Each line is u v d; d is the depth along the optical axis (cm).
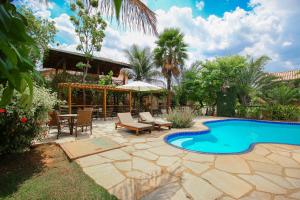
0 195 258
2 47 59
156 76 1881
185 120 857
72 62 1552
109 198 252
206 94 1496
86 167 355
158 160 395
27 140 414
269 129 1077
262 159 409
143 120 806
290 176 324
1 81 72
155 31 168
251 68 1559
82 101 1372
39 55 87
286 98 1388
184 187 282
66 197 254
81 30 1290
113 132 699
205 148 649
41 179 305
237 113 1422
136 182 298
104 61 1560
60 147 483
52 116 581
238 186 288
